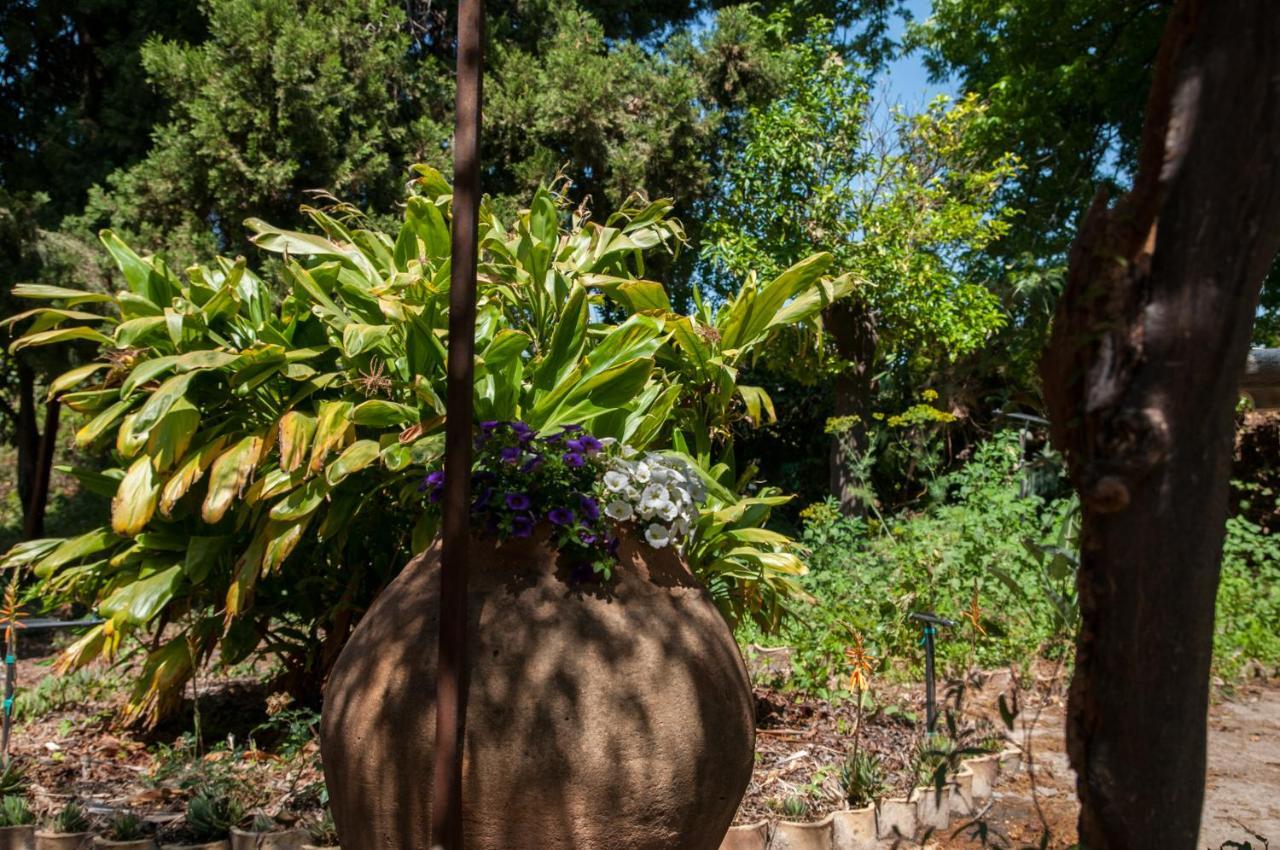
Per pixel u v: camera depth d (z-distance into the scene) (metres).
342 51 10.20
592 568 2.60
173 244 9.60
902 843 3.57
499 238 4.53
